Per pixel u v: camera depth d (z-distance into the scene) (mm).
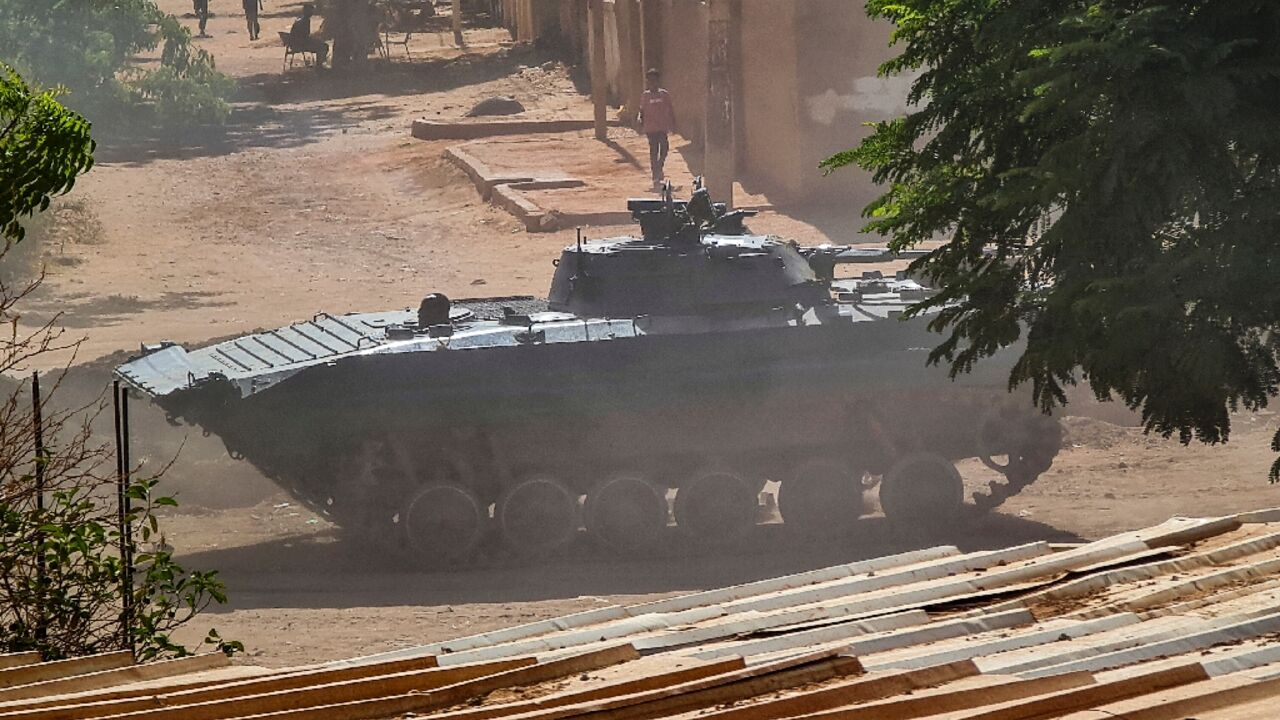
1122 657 12133
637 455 43469
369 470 41688
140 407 50438
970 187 33906
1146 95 29453
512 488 41969
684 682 12633
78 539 22312
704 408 43156
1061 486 47719
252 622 35562
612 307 44375
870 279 49938
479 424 42031
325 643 33625
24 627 22281
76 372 53375
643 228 46500
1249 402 30109
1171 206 30188
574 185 95750
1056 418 44875
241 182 104438
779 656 13281
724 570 40719
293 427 41344
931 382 43906
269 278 78688
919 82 35781
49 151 24031
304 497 42750
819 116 86625
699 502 42844
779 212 85438
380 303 72062
